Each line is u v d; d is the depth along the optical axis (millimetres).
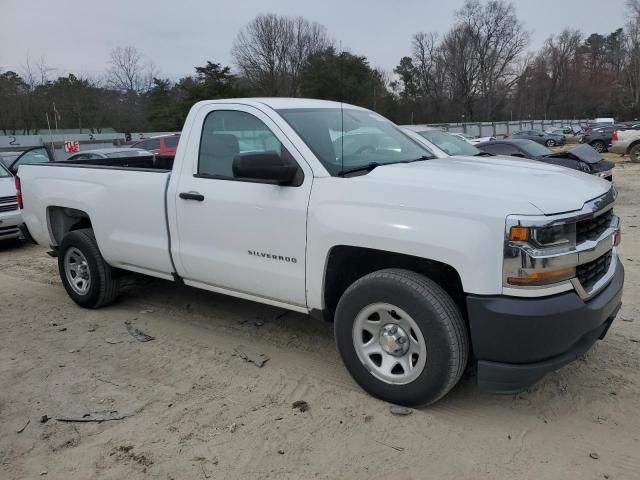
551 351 2994
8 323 5211
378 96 74750
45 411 3574
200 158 4262
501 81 89812
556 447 3045
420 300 3141
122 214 4773
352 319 3475
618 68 102688
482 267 2930
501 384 3072
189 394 3721
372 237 3242
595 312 3096
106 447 3162
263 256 3842
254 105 4000
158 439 3217
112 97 61312
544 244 2867
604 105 93500
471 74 87500
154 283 6199
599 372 3814
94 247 5195
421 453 3018
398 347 3332
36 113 53250
